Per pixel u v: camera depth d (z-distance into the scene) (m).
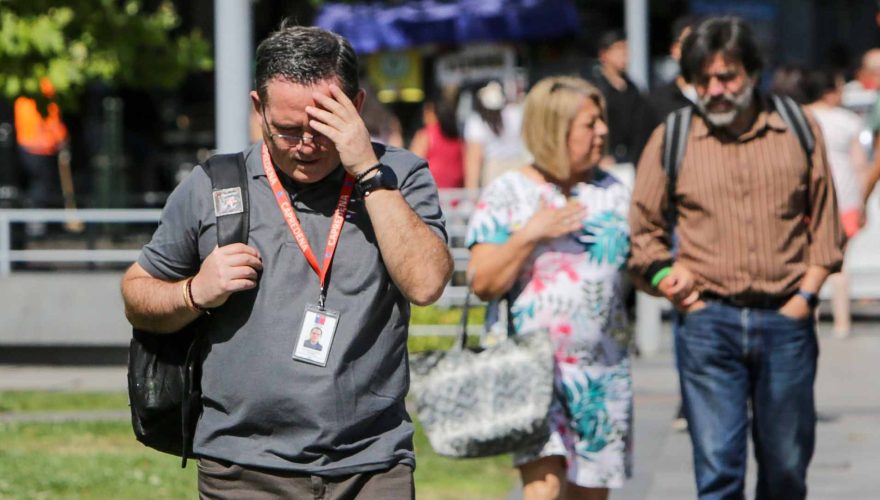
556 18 48.44
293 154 10.73
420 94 50.31
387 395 11.03
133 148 43.88
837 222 15.98
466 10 48.44
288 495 10.85
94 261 34.16
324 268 10.85
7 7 32.81
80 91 34.88
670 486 21.48
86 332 33.22
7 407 27.12
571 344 15.52
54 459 22.23
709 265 15.95
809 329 15.96
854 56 67.62
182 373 11.29
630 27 35.50
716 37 15.58
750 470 22.84
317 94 10.62
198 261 11.26
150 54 35.81
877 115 21.67
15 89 33.34
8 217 33.12
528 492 15.48
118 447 23.50
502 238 15.69
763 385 15.94
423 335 31.94
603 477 15.52
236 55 25.50
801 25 68.31
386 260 10.80
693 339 15.97
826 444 24.28
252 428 10.91
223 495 10.99
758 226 15.84
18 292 33.16
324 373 10.77
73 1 33.91
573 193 15.75
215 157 11.28
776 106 16.02
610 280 15.64
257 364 10.82
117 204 38.66
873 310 41.31
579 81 15.77
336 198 11.02
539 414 15.12
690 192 16.00
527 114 15.77
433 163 38.28
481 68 48.78
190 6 53.72
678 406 26.00
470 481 21.73
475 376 15.30
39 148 42.62
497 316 16.03
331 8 50.88
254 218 10.98
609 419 15.58
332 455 10.87
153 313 10.95
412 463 11.16
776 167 15.80
